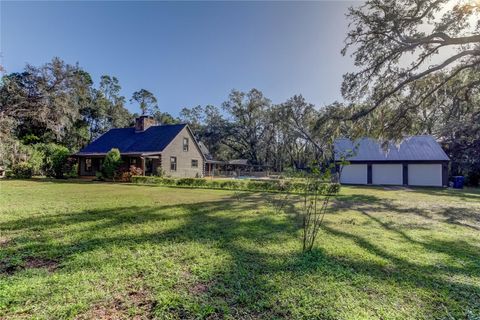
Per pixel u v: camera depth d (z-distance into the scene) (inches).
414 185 777.6
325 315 84.3
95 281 108.0
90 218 235.3
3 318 80.6
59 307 87.0
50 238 171.2
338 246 161.5
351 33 410.9
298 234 189.0
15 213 253.0
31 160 812.0
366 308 89.2
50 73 708.0
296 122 1393.9
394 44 390.9
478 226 227.6
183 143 933.2
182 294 98.0
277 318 83.0
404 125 467.8
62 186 547.5
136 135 964.6
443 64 369.7
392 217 265.4
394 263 133.6
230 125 1688.0
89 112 1406.3
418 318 83.6
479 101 569.9
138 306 89.4
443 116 816.9
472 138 745.0
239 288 103.3
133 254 142.3
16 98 668.7
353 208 322.3
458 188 692.7
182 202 350.3
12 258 133.6
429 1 347.9
